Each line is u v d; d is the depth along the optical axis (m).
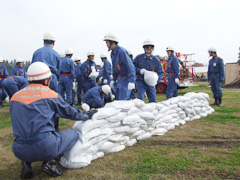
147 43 4.53
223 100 8.53
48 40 3.98
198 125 4.40
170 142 3.37
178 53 12.23
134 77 4.09
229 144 3.23
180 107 4.52
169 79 6.39
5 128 4.40
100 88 4.91
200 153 2.88
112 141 2.91
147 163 2.58
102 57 8.32
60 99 2.27
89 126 2.62
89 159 2.55
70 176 2.30
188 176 2.26
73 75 6.46
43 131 2.04
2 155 2.99
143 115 3.40
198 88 16.05
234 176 2.24
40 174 2.40
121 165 2.54
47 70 2.25
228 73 20.14
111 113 2.90
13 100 2.12
